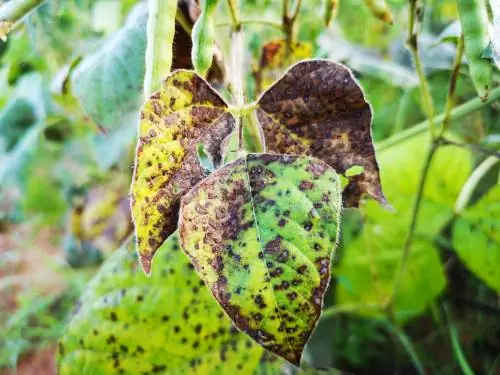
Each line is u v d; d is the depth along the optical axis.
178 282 0.34
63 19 0.48
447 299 0.58
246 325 0.20
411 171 0.48
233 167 0.21
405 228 0.49
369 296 0.52
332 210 0.21
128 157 0.57
